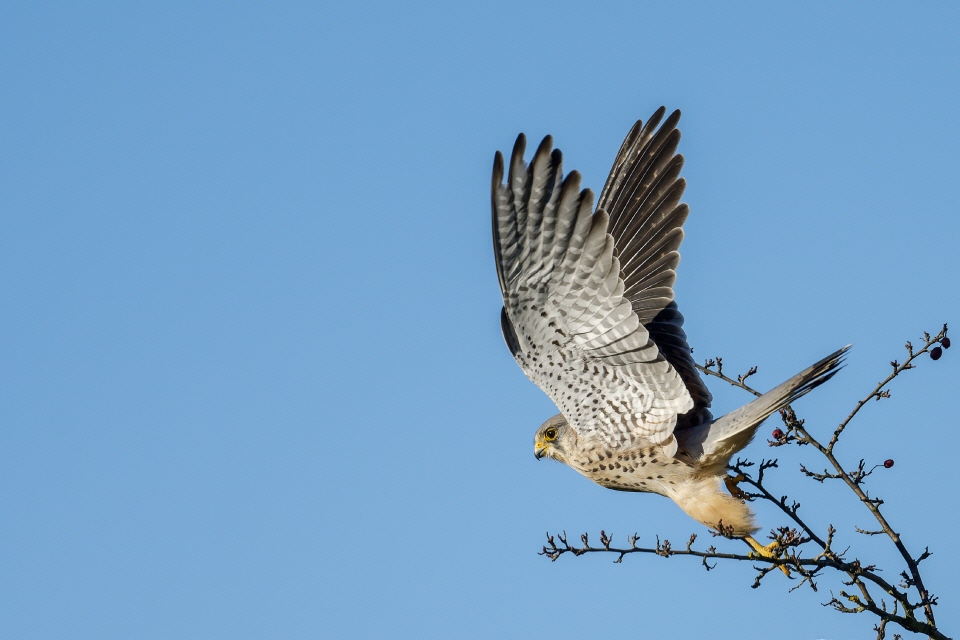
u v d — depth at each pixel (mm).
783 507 10430
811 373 9422
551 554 9984
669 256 11156
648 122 11734
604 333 9953
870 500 10047
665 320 11062
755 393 11078
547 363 10523
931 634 9516
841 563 9586
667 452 10461
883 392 10211
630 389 10422
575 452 11195
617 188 11758
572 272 9641
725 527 10180
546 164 9227
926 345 10062
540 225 9383
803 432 10375
